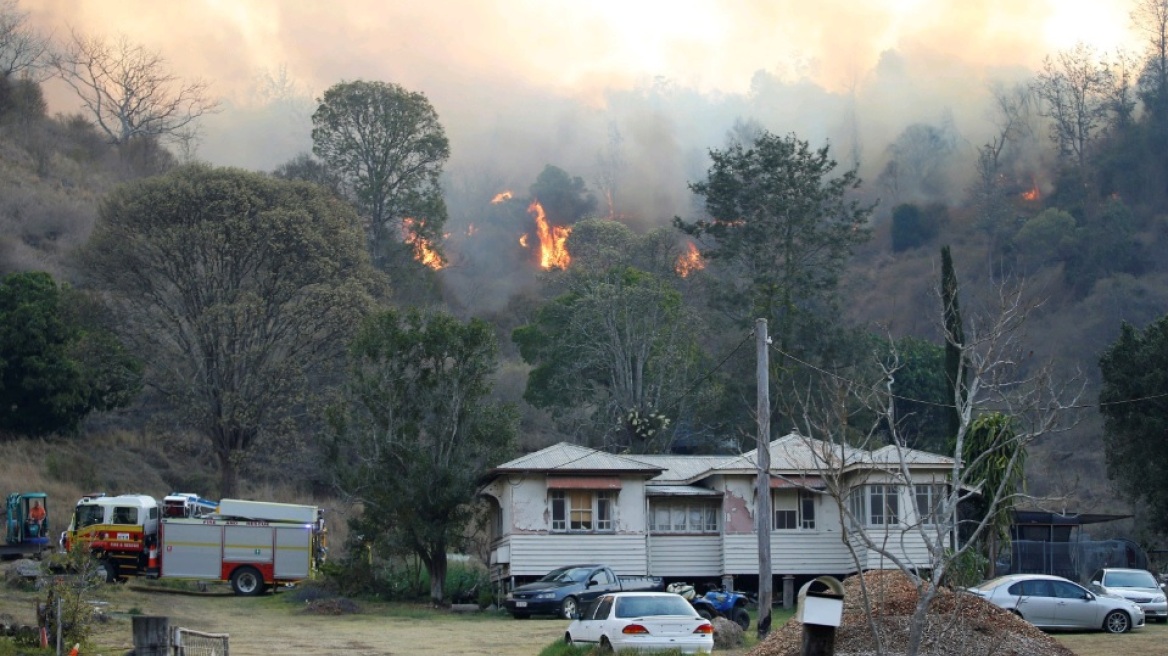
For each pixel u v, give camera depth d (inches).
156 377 2500.0
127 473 2484.0
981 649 740.0
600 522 1642.5
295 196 2576.3
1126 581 1437.0
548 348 2861.7
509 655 1031.0
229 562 1686.8
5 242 3169.3
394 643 1141.1
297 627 1309.1
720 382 2775.6
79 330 2456.9
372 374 1708.9
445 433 1672.0
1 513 2060.8
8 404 2386.8
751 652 763.4
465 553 1774.1
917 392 3024.1
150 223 2448.3
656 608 917.8
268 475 2704.2
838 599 485.1
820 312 3122.5
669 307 2723.9
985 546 1563.7
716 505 1731.1
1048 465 3063.5
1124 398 2004.2
